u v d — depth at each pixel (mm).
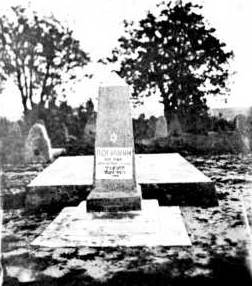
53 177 6043
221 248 3379
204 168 8328
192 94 14555
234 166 8469
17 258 3252
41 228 4254
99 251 3357
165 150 11711
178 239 3592
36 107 15359
